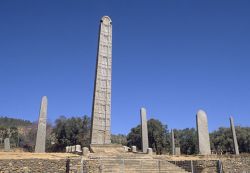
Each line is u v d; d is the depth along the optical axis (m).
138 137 57.75
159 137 57.16
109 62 35.19
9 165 18.55
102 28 35.91
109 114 33.66
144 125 35.31
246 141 57.03
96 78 34.03
